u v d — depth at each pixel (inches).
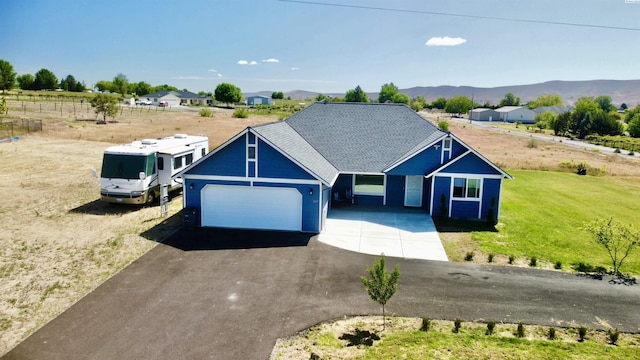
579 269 617.9
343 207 941.8
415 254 664.4
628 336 438.9
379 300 436.8
